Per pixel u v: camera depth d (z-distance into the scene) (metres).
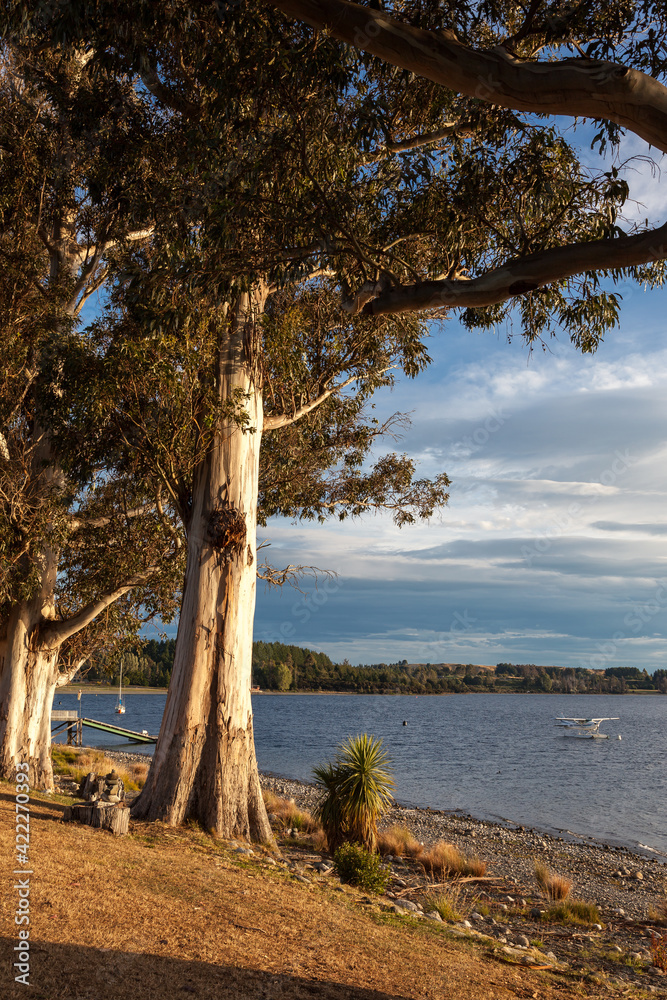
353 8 5.11
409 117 9.79
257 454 12.10
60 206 13.76
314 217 7.89
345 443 17.02
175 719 10.80
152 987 4.15
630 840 21.36
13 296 12.23
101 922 5.12
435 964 6.14
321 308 13.74
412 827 20.53
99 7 7.99
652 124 4.79
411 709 137.00
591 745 57.72
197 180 9.91
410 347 13.77
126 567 14.33
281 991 4.56
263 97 8.18
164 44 9.87
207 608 11.18
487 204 8.44
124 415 11.26
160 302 9.98
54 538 13.08
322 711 117.81
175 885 6.73
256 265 8.55
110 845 7.97
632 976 7.96
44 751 14.48
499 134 8.10
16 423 14.27
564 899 12.23
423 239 10.10
